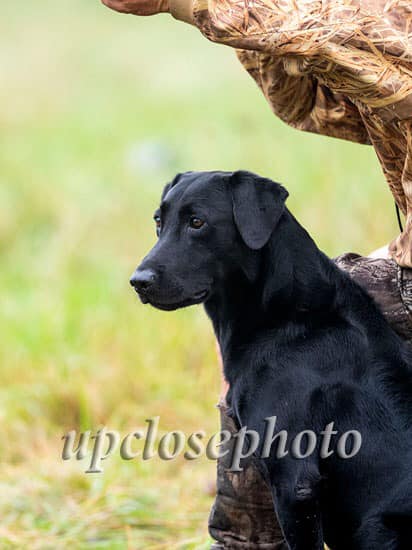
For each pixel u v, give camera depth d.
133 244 15.25
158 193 16.31
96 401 11.42
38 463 10.40
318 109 7.14
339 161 13.47
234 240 6.64
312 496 6.33
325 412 6.39
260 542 7.18
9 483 10.09
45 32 33.94
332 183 13.15
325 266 6.71
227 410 6.87
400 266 6.86
